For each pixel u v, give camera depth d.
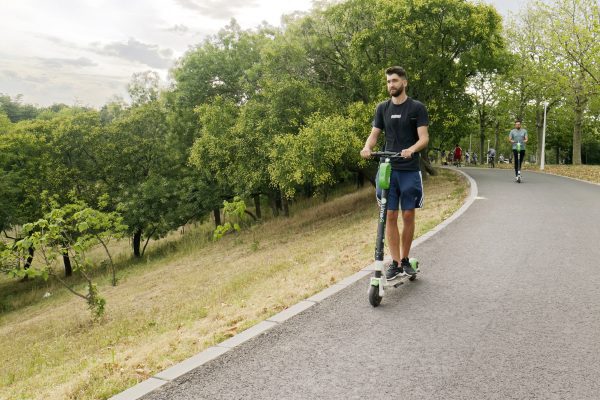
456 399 2.96
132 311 11.98
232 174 26.22
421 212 10.97
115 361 4.36
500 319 4.23
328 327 4.23
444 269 5.90
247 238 25.03
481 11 20.58
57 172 31.06
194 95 29.75
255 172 23.55
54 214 12.35
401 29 19.81
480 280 5.39
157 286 17.02
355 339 3.94
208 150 25.88
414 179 5.00
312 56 23.53
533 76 33.22
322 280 5.98
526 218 9.06
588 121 42.50
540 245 6.89
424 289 5.16
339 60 23.94
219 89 29.92
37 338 12.15
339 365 3.49
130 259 31.95
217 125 25.44
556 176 20.38
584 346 3.63
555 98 34.06
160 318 8.47
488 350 3.63
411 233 5.17
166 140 32.06
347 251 8.29
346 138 18.95
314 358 3.63
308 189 32.53
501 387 3.08
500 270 5.75
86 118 32.78
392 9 20.03
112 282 21.28
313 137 18.81
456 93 22.58
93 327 11.33
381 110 5.11
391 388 3.13
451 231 8.12
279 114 22.12
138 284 19.30
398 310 4.56
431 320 4.28
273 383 3.27
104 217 18.25
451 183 18.50
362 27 21.98
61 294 23.23
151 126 33.28
